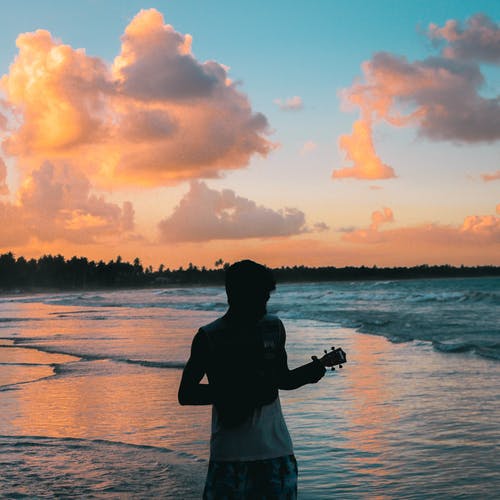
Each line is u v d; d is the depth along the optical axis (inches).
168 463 241.3
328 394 381.1
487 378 419.8
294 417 321.1
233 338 125.7
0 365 578.9
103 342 775.7
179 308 1902.1
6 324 1275.8
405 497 198.4
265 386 125.7
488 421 295.6
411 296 2007.9
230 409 124.7
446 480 213.3
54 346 746.2
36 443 277.7
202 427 300.4
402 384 406.9
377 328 855.1
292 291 3604.8
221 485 125.1
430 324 889.5
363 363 513.0
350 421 307.0
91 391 411.2
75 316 1556.3
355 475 222.5
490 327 815.1
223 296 3511.3
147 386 423.5
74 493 209.8
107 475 227.9
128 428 304.3
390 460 239.3
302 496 202.8
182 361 547.8
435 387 391.9
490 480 211.6
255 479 125.4
